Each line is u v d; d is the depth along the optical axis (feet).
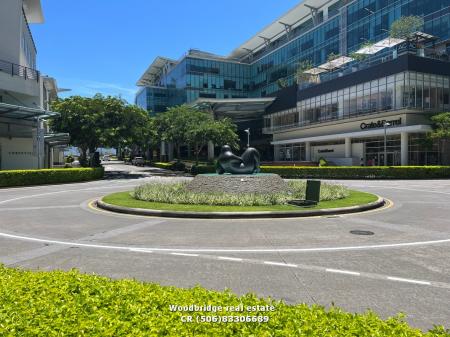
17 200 56.85
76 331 8.31
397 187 80.84
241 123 258.16
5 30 104.47
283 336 8.25
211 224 35.32
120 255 24.13
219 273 20.26
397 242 27.73
